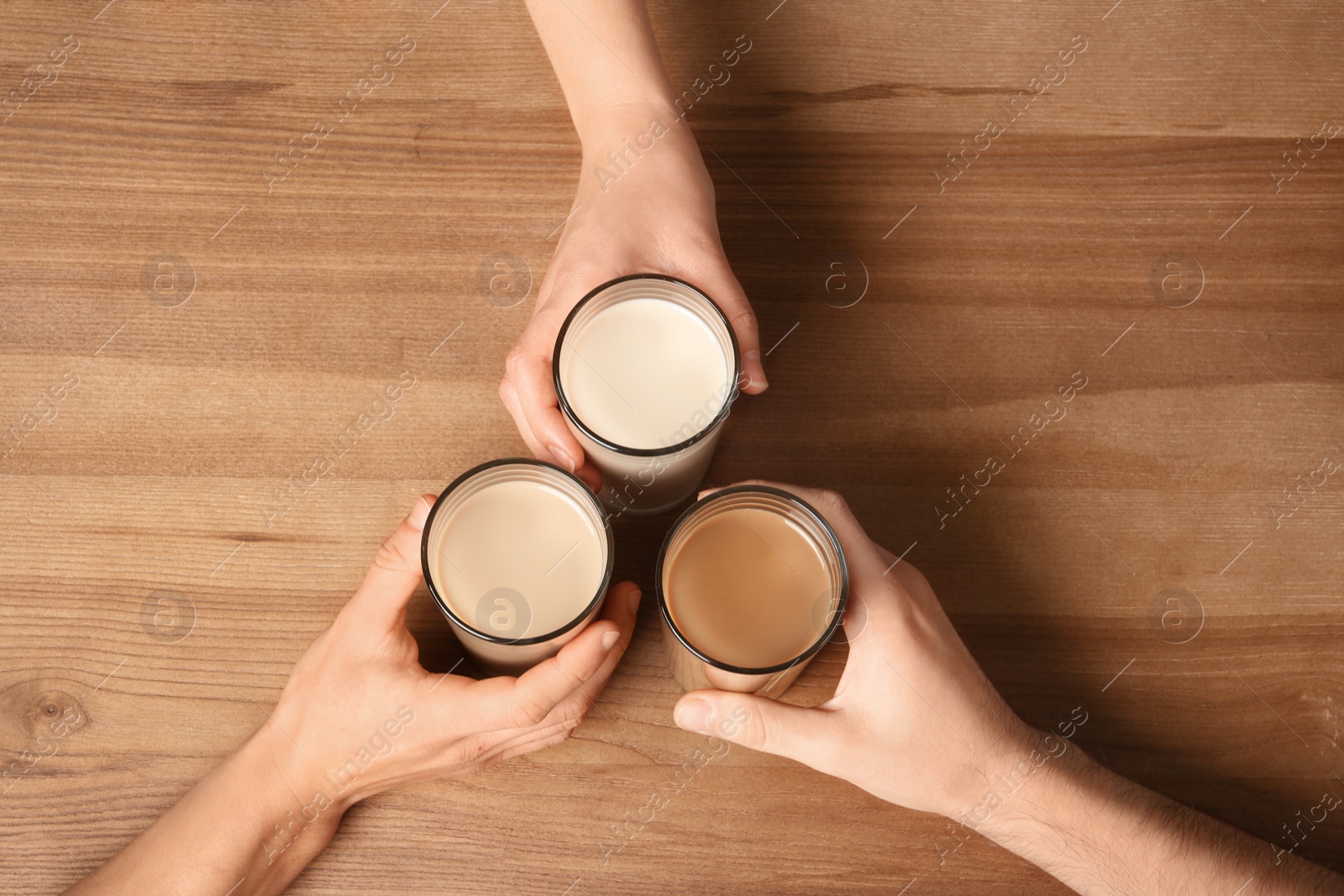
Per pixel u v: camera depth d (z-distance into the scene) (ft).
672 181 2.56
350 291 2.69
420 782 2.54
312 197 2.72
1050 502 2.66
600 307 2.44
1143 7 2.85
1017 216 2.76
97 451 2.64
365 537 2.62
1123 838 2.43
